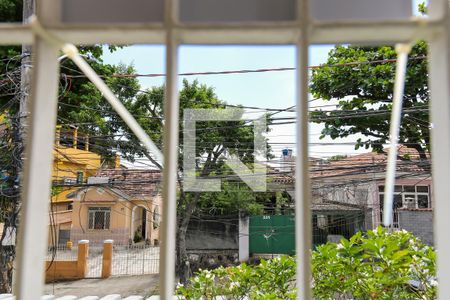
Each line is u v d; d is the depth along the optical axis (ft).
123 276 40.91
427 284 9.19
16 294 3.52
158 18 4.13
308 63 3.69
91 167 45.78
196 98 34.71
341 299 10.97
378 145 31.73
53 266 40.16
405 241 10.79
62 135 31.58
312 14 4.09
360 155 41.88
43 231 3.90
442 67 3.69
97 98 31.53
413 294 9.20
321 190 44.34
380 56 30.53
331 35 3.87
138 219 62.80
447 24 3.56
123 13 4.16
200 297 11.89
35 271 3.76
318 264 10.18
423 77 28.09
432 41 3.90
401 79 4.43
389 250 8.94
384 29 3.68
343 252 9.72
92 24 3.74
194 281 12.33
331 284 9.84
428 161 27.89
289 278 11.44
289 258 11.83
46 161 3.92
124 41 4.10
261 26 3.67
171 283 3.77
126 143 33.55
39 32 3.68
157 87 35.88
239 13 4.17
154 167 33.96
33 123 3.69
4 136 18.38
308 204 3.65
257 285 11.62
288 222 43.60
